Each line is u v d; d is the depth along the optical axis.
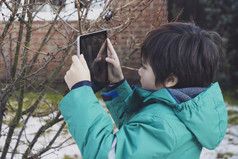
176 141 0.94
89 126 0.93
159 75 1.01
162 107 1.00
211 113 0.99
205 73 1.04
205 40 1.03
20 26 1.48
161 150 0.92
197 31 1.04
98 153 0.91
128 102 1.16
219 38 1.10
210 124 0.98
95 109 0.95
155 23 1.62
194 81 1.03
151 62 1.02
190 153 1.00
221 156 3.11
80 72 1.00
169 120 0.95
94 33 1.17
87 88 0.98
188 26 1.06
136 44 1.72
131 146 0.92
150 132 0.93
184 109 0.96
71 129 0.96
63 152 2.94
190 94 1.03
